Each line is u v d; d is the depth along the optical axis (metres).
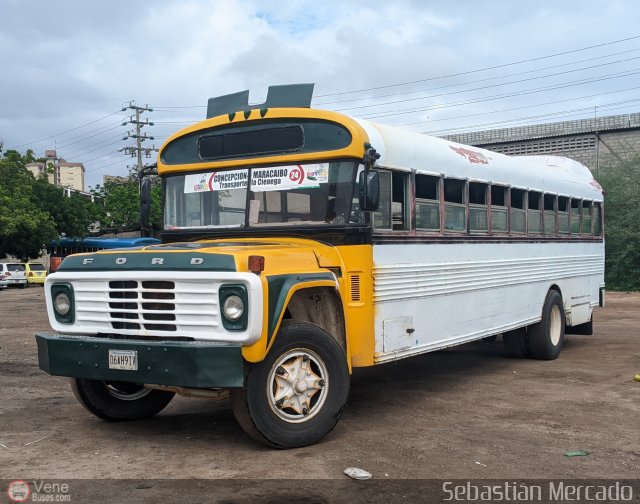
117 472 4.96
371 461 5.23
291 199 6.54
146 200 7.62
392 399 7.64
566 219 11.50
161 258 5.46
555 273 10.91
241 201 6.80
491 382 8.68
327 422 5.69
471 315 8.34
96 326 5.72
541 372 9.43
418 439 5.89
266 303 5.19
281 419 5.47
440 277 7.68
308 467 5.07
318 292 6.16
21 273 39.97
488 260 8.80
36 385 8.48
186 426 6.37
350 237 6.31
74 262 5.92
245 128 6.83
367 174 6.02
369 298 6.43
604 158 29.69
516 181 9.64
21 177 43.81
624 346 12.09
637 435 6.11
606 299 22.94
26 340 13.27
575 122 30.28
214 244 6.24
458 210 8.16
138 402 6.55
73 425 6.39
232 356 5.06
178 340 5.41
